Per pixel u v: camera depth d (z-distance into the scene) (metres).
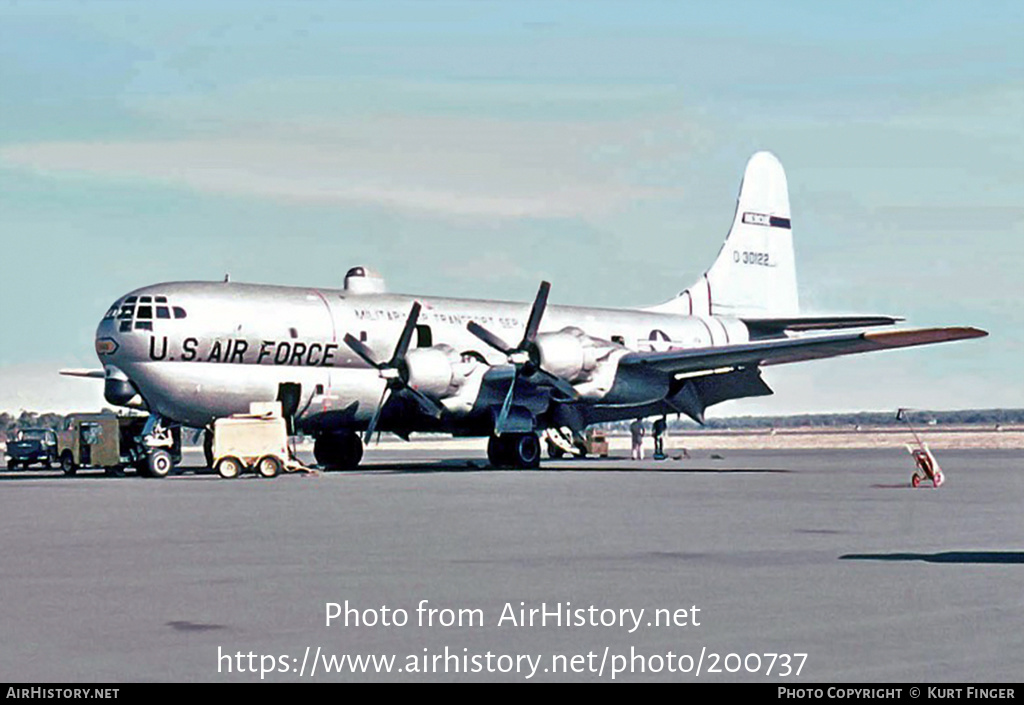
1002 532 36.62
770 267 108.50
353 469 85.00
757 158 108.31
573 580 26.81
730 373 82.81
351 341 77.19
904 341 71.12
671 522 40.22
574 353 76.38
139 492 57.84
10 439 111.75
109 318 75.06
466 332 86.25
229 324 75.88
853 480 67.00
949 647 19.72
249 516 43.38
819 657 19.06
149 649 19.94
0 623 22.11
